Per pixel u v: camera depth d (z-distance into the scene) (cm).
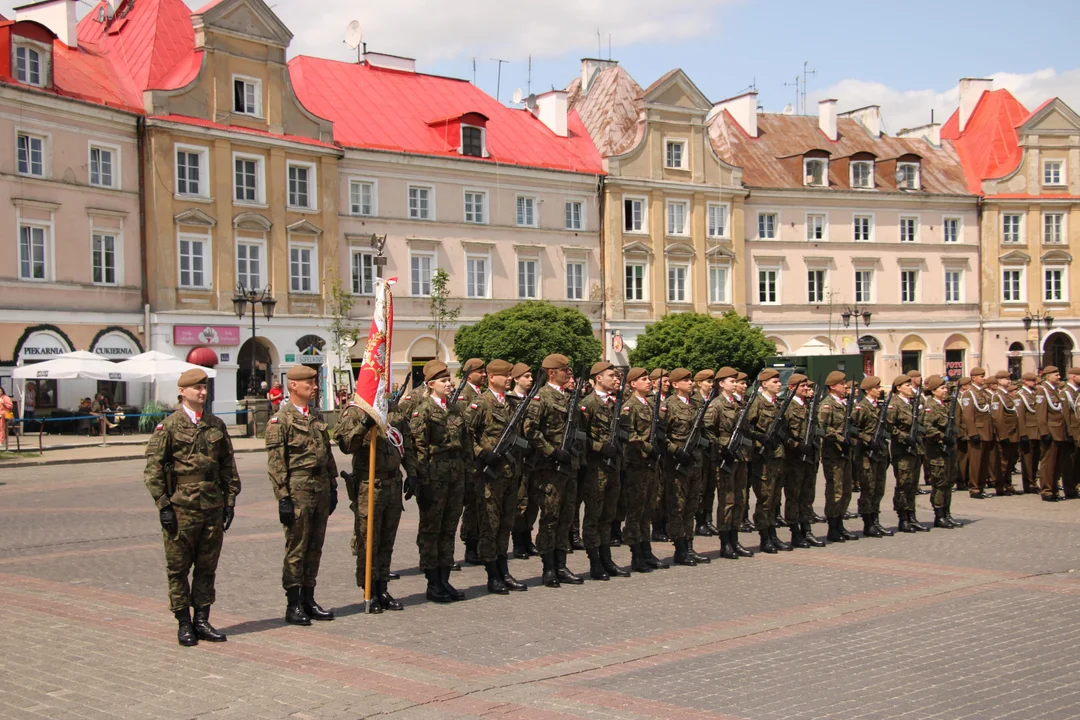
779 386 1582
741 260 5866
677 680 888
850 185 6206
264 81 4353
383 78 5244
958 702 831
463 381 1402
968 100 6956
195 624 1017
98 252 3884
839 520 1662
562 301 5350
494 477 1252
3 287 3550
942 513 1816
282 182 4388
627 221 5566
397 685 870
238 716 795
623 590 1284
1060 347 6588
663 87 5612
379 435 1165
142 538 1689
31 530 1780
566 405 1327
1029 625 1080
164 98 4016
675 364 4741
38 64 3728
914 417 1759
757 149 6238
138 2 4488
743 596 1235
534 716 793
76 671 914
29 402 3775
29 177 3619
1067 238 6538
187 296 4094
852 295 6178
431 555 1213
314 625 1093
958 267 6425
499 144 5309
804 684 876
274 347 4362
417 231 4872
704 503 1730
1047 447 2173
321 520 1112
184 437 1009
